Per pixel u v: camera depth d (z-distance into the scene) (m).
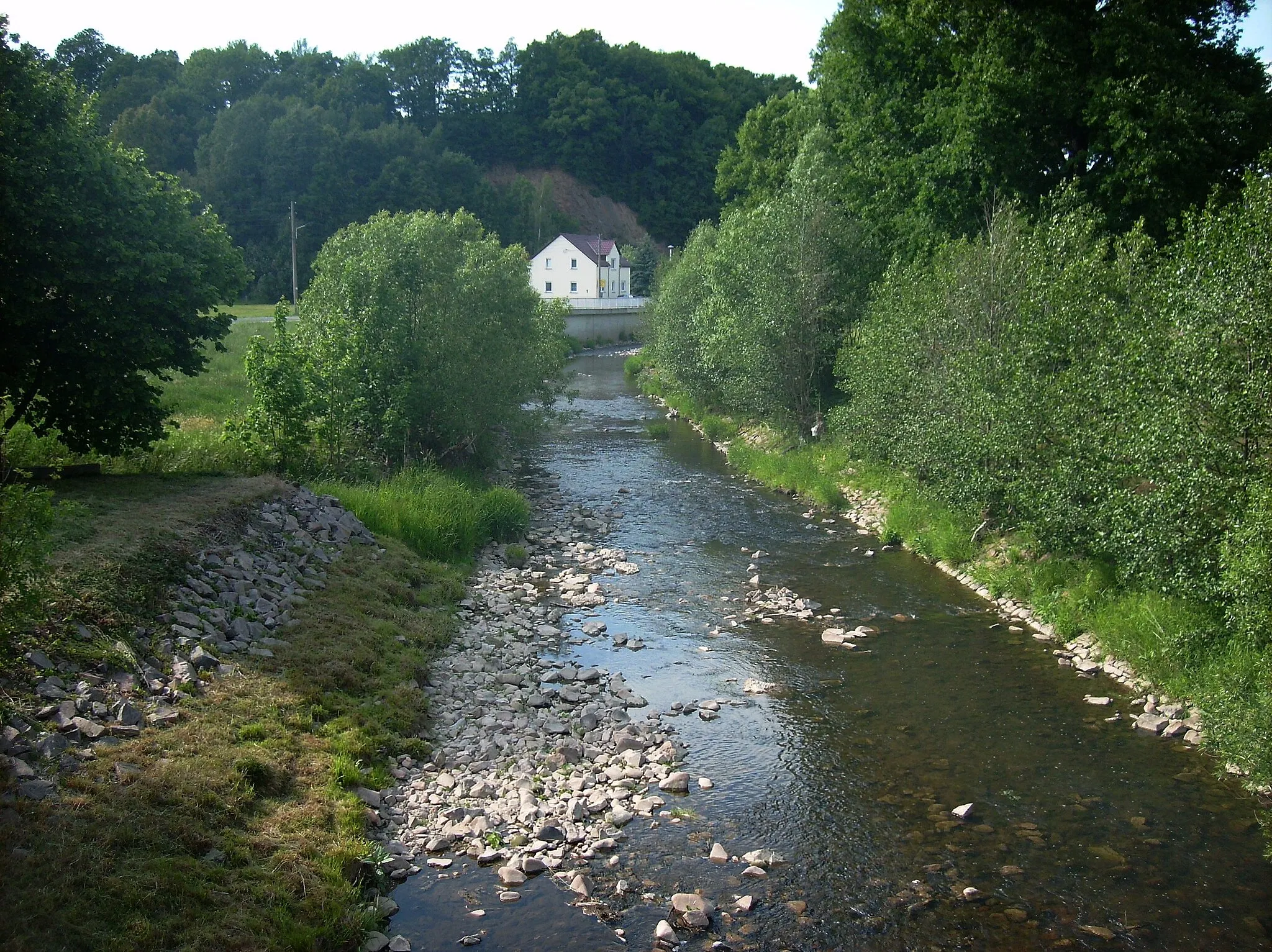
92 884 6.41
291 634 11.55
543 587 16.84
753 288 29.81
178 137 79.62
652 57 129.50
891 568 18.31
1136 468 12.76
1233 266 11.84
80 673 8.67
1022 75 23.30
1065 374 15.12
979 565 17.39
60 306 13.23
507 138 120.19
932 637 14.52
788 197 30.36
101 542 11.20
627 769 10.20
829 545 20.05
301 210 75.62
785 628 14.95
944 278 20.53
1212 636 11.84
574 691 12.20
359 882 7.60
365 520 16.91
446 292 21.94
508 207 101.62
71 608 9.41
